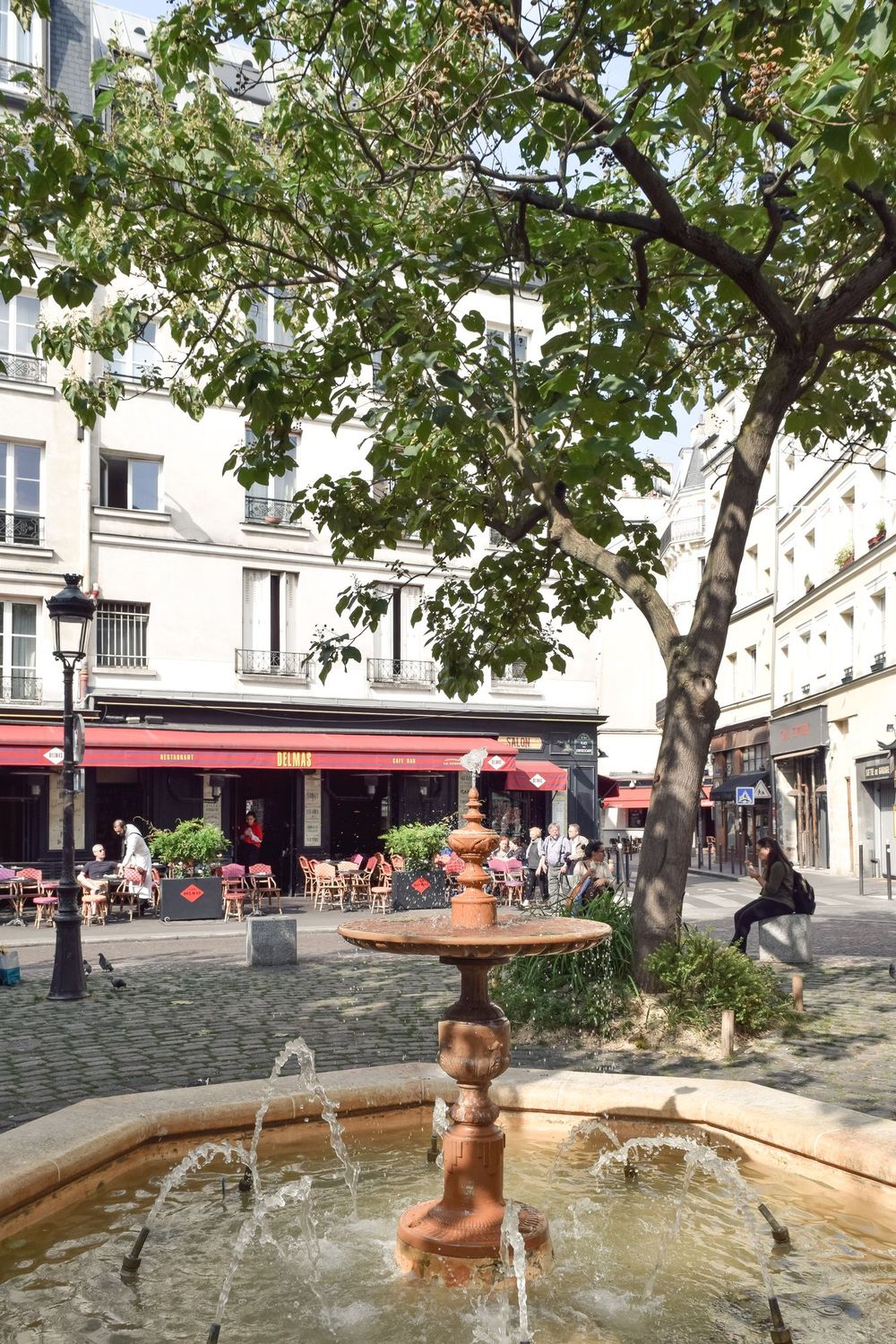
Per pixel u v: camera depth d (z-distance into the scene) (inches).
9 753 899.4
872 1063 298.2
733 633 1863.9
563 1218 183.6
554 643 454.6
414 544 1163.9
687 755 347.3
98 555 1012.5
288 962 546.3
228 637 1069.1
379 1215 185.9
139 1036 355.3
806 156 222.1
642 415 309.9
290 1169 208.4
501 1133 176.1
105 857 992.2
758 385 355.6
